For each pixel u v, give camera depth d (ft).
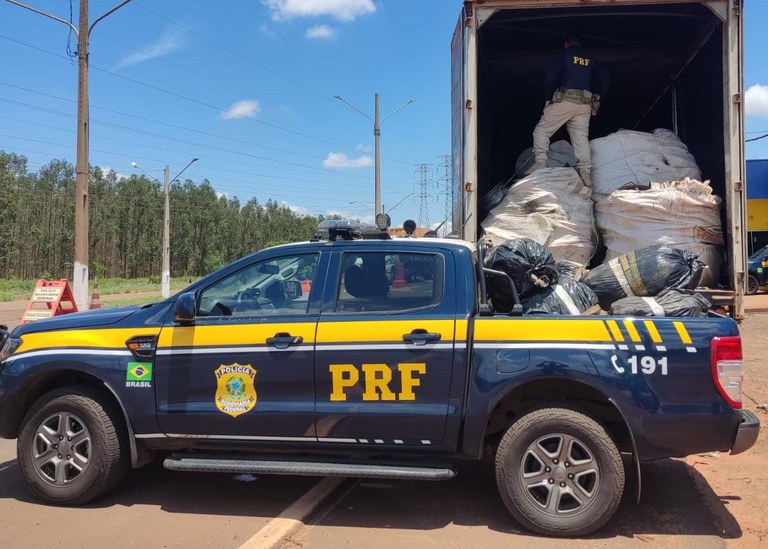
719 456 17.07
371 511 13.60
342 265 13.53
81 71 52.47
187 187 304.30
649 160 21.54
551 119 22.57
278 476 15.88
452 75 23.89
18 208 243.60
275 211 366.84
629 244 19.75
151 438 13.55
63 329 14.23
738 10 19.43
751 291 63.41
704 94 23.34
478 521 12.96
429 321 12.59
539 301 13.57
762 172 71.36
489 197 23.27
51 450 13.93
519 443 12.20
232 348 13.15
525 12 22.58
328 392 12.75
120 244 284.41
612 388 11.77
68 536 12.32
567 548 11.63
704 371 11.68
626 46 26.55
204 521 13.07
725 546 11.66
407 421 12.42
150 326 13.70
